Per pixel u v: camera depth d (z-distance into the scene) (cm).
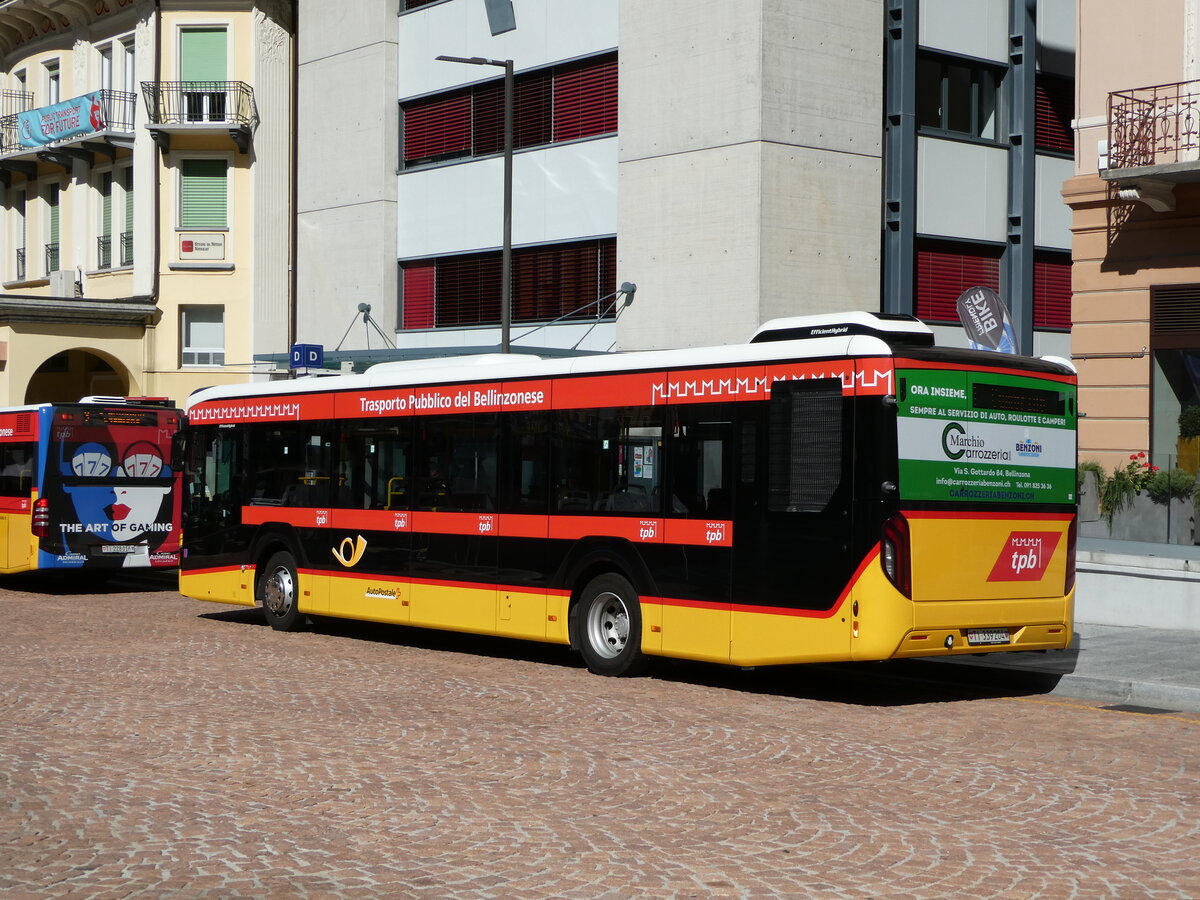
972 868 679
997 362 1242
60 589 2486
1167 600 1645
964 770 920
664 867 679
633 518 1359
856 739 1036
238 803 814
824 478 1203
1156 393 2034
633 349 2745
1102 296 2088
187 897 631
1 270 4425
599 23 2836
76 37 4112
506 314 2430
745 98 2542
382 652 1568
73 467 2372
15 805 809
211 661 1458
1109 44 2069
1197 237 1984
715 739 1029
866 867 680
